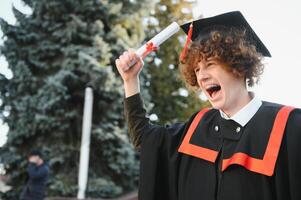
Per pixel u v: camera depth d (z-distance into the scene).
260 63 1.79
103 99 10.71
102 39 10.84
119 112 10.83
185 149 1.85
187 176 1.81
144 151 1.96
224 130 1.77
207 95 1.78
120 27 11.12
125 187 10.93
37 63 10.80
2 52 10.91
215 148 1.77
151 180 1.91
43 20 10.95
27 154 10.68
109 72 10.41
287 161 1.64
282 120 1.68
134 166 10.80
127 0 11.69
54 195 10.11
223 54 1.71
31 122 10.50
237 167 1.67
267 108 1.75
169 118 13.60
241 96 1.76
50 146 10.49
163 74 13.50
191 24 1.99
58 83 10.20
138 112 2.06
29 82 10.73
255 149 1.67
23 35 10.87
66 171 10.47
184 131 1.93
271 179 1.63
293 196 1.59
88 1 10.97
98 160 10.74
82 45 10.80
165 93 13.49
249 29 1.95
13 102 10.65
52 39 10.94
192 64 1.82
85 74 10.44
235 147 1.71
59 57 10.84
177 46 13.68
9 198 10.67
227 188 1.67
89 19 11.09
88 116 9.05
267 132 1.68
